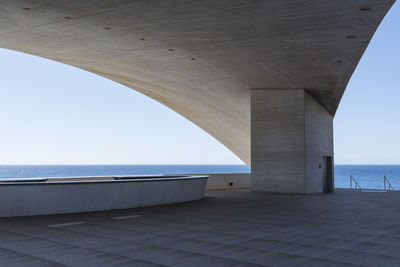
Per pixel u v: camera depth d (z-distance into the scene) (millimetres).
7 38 15172
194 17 11938
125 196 13242
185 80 21438
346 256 6504
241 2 10562
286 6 10672
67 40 15125
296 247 7188
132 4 11031
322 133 23578
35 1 11031
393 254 6676
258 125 22062
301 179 20953
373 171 170000
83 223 9922
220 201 16172
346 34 12719
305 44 14070
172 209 13164
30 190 11227
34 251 6727
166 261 6098
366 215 11984
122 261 6078
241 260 6184
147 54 16797
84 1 10906
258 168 21891
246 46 14773
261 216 11570
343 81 19375
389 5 10211
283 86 21078
